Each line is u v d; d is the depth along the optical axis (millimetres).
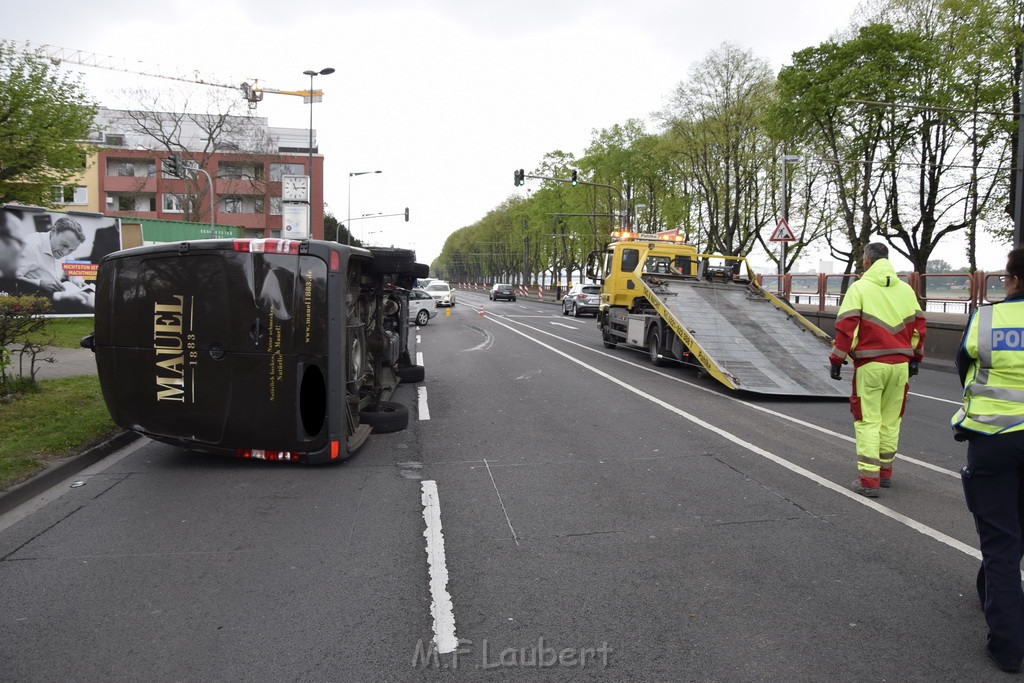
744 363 12234
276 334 6742
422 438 8453
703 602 4039
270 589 4238
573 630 3721
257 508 5793
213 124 59500
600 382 13211
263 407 6785
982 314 3486
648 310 17141
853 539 5035
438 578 4391
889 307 6023
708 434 8656
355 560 4688
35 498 6086
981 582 3842
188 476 6766
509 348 20062
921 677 3262
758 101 38188
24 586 4289
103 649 3539
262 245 6730
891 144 31828
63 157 27453
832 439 8391
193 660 3430
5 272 20359
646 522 5418
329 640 3623
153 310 6875
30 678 3279
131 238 22781
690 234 46156
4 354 9383
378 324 9344
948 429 9164
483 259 135000
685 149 41250
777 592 4164
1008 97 25156
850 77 29875
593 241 62562
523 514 5621
